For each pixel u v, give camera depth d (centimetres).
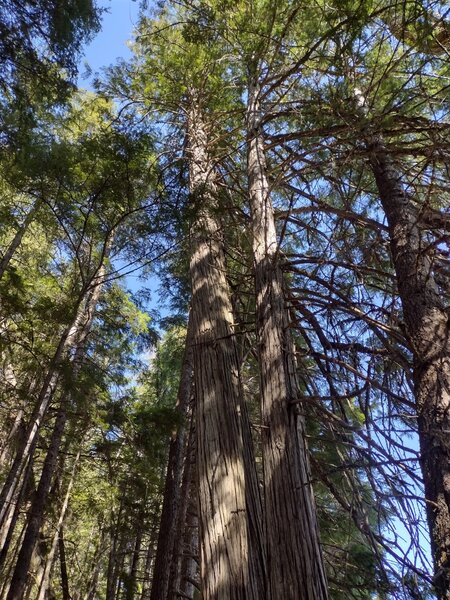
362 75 548
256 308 466
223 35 624
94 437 934
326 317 490
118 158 530
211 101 758
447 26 443
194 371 507
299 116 547
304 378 560
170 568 641
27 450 541
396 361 434
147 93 773
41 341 712
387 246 538
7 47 473
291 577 318
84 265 813
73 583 1418
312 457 464
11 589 694
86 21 487
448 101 490
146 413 721
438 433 351
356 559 431
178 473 668
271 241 504
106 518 1009
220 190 644
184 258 733
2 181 664
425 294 434
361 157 526
